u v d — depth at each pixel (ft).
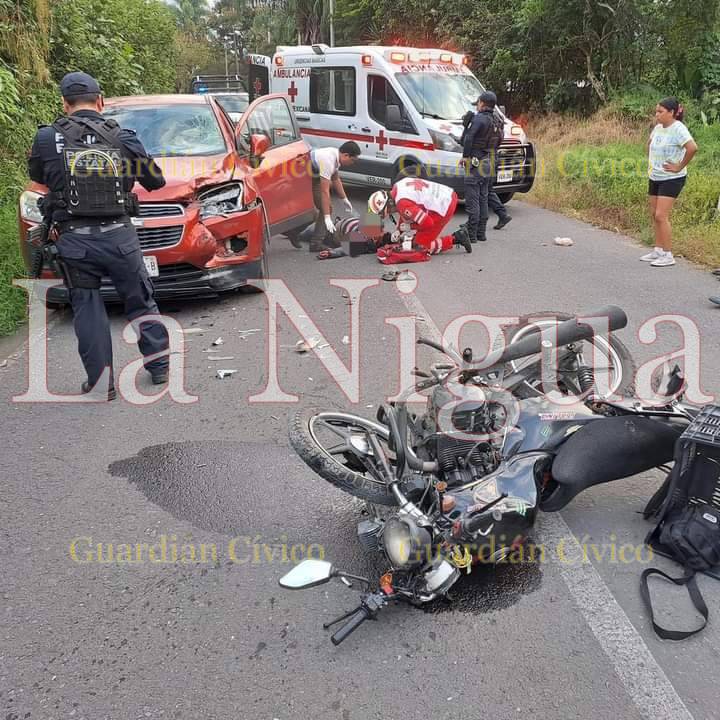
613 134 49.96
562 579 10.02
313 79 41.22
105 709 8.14
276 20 151.53
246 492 12.41
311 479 12.77
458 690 8.25
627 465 10.57
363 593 9.93
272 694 8.28
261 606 9.70
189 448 13.91
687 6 53.26
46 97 35.94
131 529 11.48
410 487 9.73
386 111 35.99
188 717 8.00
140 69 48.49
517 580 10.03
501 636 9.04
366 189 44.21
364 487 10.20
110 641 9.15
